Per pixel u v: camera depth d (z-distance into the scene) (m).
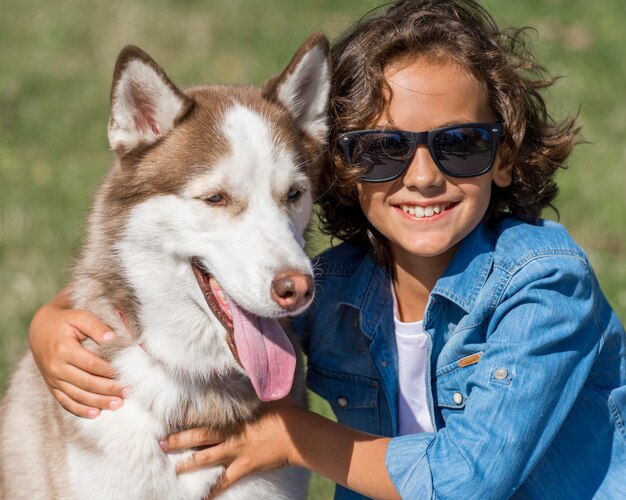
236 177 3.37
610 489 3.46
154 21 11.41
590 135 8.48
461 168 3.42
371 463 3.35
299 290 3.15
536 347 3.23
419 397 3.77
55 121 9.29
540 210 3.86
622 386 3.60
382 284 3.78
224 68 10.26
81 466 3.50
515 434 3.18
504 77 3.58
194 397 3.49
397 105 3.43
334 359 3.88
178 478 3.48
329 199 3.88
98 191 3.73
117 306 3.55
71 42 11.09
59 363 3.50
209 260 3.35
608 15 11.52
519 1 11.83
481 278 3.49
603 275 6.16
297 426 3.48
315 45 3.62
